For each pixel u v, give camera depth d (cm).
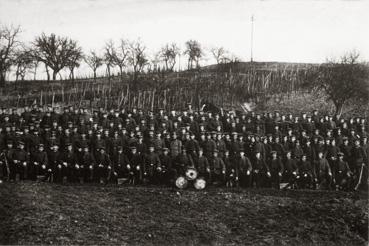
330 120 2198
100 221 1390
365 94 3262
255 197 1647
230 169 1834
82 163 1788
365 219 1466
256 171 1836
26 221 1341
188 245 1306
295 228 1428
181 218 1450
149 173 1780
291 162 1859
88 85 4428
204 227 1404
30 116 2077
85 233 1317
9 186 1598
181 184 1714
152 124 2005
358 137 2047
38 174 1759
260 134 2133
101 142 1856
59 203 1484
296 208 1548
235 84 4359
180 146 1875
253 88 4219
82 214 1420
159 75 4859
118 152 1816
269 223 1452
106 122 2072
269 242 1348
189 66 5578
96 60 4847
